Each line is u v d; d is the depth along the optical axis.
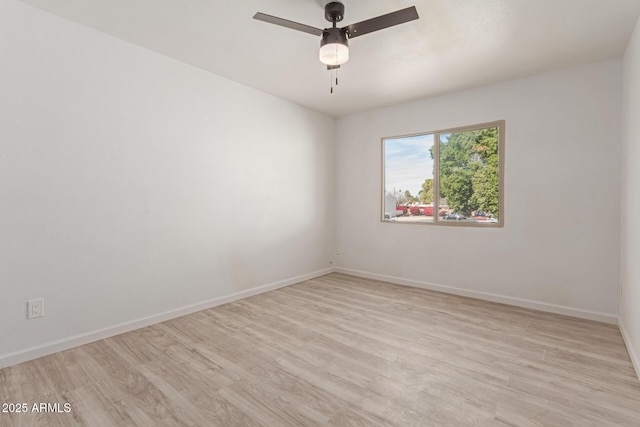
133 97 2.72
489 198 3.63
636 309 2.15
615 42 2.60
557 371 2.10
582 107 3.04
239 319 3.03
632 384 1.94
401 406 1.74
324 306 3.41
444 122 3.89
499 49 2.73
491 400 1.80
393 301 3.58
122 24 2.42
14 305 2.15
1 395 1.83
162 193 2.94
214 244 3.38
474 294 3.70
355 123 4.75
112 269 2.62
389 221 4.45
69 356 2.28
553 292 3.22
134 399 1.80
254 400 1.79
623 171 2.76
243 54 2.89
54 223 2.32
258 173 3.82
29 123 2.19
